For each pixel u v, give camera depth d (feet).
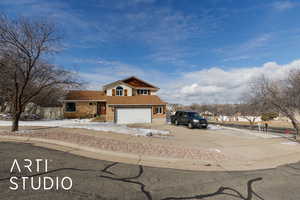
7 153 22.50
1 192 12.71
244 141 39.11
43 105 85.10
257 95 55.83
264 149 31.78
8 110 76.43
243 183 16.49
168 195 13.48
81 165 19.29
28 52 35.37
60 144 28.71
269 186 15.96
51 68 40.55
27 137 32.17
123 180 15.90
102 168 18.70
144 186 14.88
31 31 35.65
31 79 39.22
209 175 18.34
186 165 21.47
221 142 37.29
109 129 48.03
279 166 22.52
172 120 74.95
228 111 184.34
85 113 86.89
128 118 81.46
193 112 67.67
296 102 44.32
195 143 34.71
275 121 159.22
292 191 14.97
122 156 23.66
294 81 46.19
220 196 13.70
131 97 91.25
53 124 57.52
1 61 34.09
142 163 21.18
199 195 13.73
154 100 90.27
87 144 27.81
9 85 38.34
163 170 19.15
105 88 96.43
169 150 27.12
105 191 13.58
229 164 22.75
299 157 26.94
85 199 12.18
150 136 40.68
